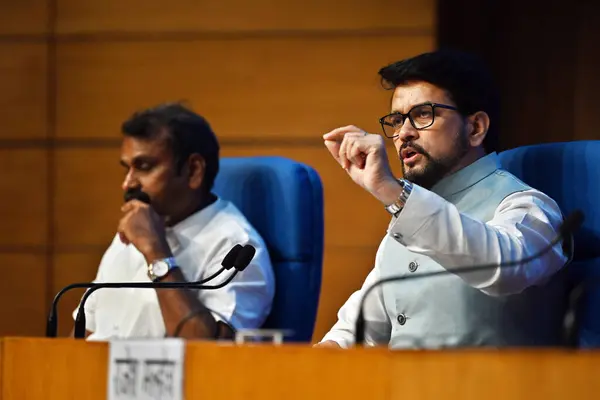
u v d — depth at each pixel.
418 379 2.85
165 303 6.16
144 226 6.43
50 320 4.73
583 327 5.19
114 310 6.66
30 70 9.85
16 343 4.02
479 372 2.75
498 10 10.09
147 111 6.80
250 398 3.18
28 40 9.86
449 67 5.37
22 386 3.97
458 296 5.23
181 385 3.35
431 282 5.34
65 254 9.73
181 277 6.29
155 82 9.65
